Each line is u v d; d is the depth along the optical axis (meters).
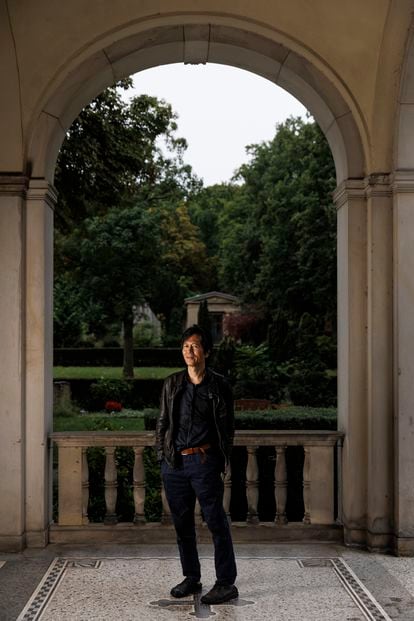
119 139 12.70
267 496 7.18
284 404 13.30
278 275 27.14
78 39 5.53
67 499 5.81
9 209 5.53
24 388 5.60
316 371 13.84
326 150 25.02
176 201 36.53
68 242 23.98
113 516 5.84
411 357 5.51
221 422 4.38
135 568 5.12
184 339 4.45
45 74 5.55
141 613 4.29
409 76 5.42
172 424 4.43
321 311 25.64
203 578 4.91
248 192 33.62
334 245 24.20
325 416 7.86
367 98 5.66
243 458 7.20
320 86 5.69
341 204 5.96
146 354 32.59
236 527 5.82
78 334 33.31
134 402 21.00
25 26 5.50
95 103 12.23
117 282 24.27
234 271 35.25
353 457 5.72
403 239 5.53
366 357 5.74
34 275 5.63
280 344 16.62
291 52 5.65
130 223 23.72
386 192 5.62
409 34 5.34
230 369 14.01
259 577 4.95
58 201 12.88
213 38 5.70
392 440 5.60
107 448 5.83
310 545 5.76
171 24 5.55
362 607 4.39
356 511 5.71
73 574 4.99
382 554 5.51
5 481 5.49
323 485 5.87
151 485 7.80
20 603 4.45
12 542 5.48
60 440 5.79
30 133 5.59
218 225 46.94
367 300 5.73
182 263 38.22
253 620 4.18
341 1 5.54
